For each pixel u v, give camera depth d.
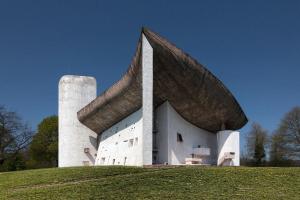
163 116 31.38
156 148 31.92
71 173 22.78
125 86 30.84
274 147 52.00
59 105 47.53
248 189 17.02
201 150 32.19
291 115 50.59
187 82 28.64
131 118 34.69
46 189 18.73
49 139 71.31
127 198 15.85
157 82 28.98
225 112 32.38
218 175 19.69
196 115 32.00
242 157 56.22
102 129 44.41
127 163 34.00
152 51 26.58
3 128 60.09
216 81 29.31
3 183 22.78
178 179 18.98
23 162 62.22
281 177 19.11
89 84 47.56
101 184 18.62
